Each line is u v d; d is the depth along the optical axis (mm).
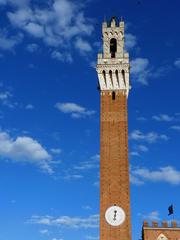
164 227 126625
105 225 121000
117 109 135375
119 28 145750
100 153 129750
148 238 125250
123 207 122750
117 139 131375
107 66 139250
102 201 123625
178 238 125250
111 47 145375
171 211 133000
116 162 128250
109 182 125875
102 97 137250
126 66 138875
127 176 126500
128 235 119562
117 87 138125
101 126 133375
